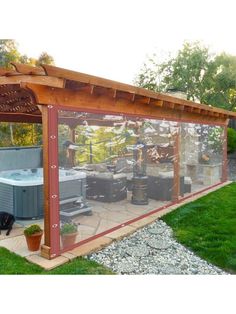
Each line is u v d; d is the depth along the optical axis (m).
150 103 6.33
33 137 13.80
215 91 20.20
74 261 4.24
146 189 6.57
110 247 4.84
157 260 4.43
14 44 15.59
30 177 7.14
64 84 4.01
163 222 6.12
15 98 5.95
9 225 5.25
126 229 5.52
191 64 20.25
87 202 5.01
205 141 9.41
